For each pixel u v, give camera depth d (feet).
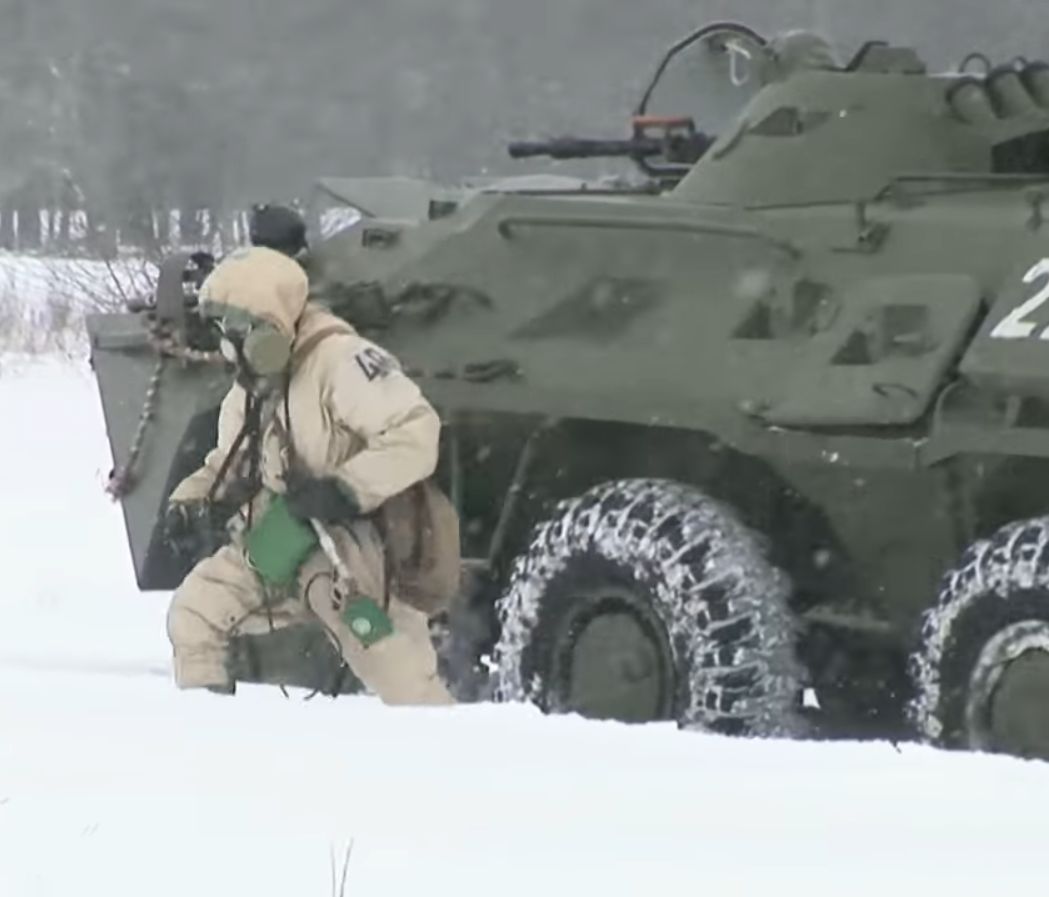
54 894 46.16
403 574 89.61
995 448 90.22
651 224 106.63
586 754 60.95
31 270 300.20
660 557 94.79
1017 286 93.97
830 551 99.09
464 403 105.91
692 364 100.73
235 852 49.03
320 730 63.62
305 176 202.08
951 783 57.67
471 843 49.88
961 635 88.48
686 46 123.03
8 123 217.15
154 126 213.05
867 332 96.32
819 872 47.70
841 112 108.47
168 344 113.91
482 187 126.11
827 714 102.12
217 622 88.63
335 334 87.71
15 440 238.68
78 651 118.32
